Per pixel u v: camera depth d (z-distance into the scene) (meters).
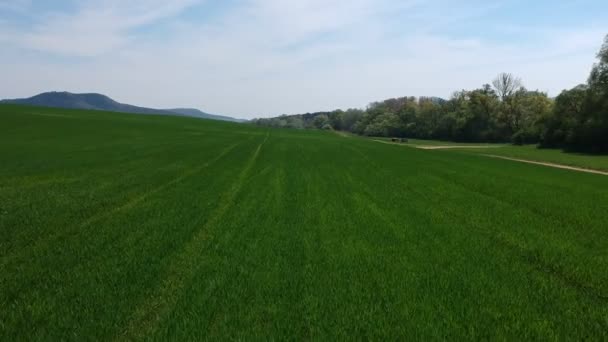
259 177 20.77
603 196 19.22
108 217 11.12
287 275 7.08
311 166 27.52
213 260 7.79
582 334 5.27
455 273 7.46
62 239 8.93
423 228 11.05
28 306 5.53
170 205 13.01
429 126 130.12
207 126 86.62
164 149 35.56
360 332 5.11
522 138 92.62
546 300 6.35
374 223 11.52
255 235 9.80
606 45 67.38
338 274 7.21
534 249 9.35
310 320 5.37
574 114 72.75
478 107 111.75
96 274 6.84
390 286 6.71
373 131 151.62
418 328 5.23
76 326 5.00
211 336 4.85
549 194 18.98
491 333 5.18
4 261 7.41
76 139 42.84
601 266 8.23
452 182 21.97
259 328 5.10
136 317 5.31
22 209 11.71
